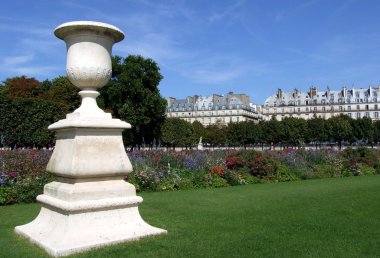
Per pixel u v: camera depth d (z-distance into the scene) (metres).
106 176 5.49
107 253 4.66
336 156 20.52
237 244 5.18
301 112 119.62
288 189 12.23
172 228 6.15
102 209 5.26
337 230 6.06
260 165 15.72
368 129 80.38
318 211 7.76
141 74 45.00
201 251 4.84
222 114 116.50
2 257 4.54
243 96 121.62
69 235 4.92
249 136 82.12
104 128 5.43
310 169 17.97
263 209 8.08
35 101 34.41
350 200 9.26
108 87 43.84
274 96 126.50
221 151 19.42
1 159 11.81
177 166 14.80
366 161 20.45
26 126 33.59
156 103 45.22
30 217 7.34
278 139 81.25
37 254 4.66
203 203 9.10
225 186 13.79
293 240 5.44
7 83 54.72
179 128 71.88
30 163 11.41
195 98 123.56
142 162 14.22
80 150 5.27
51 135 34.84
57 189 5.42
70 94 51.34
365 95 114.06
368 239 5.52
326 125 81.31
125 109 42.59
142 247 4.94
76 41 5.46
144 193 11.59
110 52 5.72
